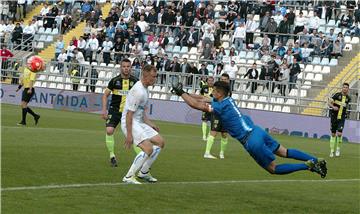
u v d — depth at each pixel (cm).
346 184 2667
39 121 5012
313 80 6512
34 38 8144
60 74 7138
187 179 2516
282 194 2286
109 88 2797
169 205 1941
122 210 1830
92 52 7419
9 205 1783
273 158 2214
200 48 7094
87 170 2545
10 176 2239
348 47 6744
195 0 7731
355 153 4394
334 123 4044
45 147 3212
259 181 2592
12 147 3088
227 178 2631
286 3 7406
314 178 2820
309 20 7069
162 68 6844
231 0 7462
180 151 3588
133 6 7950
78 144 3484
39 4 8775
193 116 6359
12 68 7275
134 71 6662
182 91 2244
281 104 6222
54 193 1995
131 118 2309
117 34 7375
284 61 6425
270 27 7050
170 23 7525
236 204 2031
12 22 8519
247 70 6794
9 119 4950
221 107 2223
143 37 7500
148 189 2183
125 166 2750
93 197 1977
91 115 6250
